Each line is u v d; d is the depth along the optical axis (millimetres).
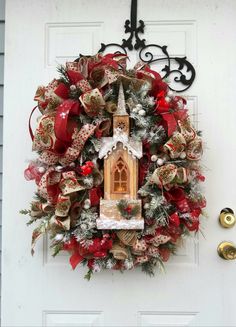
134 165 1051
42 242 1214
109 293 1198
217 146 1201
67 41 1236
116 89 1082
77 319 1200
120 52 1226
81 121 1052
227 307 1182
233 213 1187
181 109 1093
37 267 1208
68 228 1033
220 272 1190
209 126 1205
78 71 1062
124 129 1050
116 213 1044
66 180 1025
